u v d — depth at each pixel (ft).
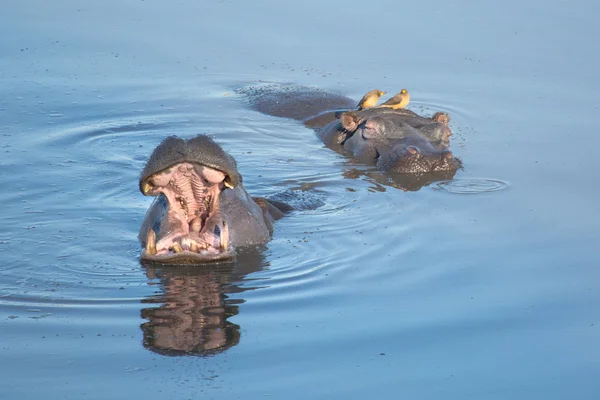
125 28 292.61
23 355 108.47
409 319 119.14
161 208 142.51
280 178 186.29
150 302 123.65
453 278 133.18
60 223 155.74
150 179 120.06
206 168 119.44
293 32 293.43
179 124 221.87
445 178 184.65
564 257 140.77
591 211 161.17
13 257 139.95
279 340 112.57
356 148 206.90
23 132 209.05
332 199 172.45
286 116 233.55
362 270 136.15
